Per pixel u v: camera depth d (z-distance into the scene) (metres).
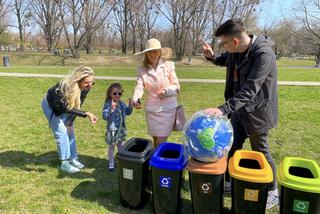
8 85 13.09
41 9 47.19
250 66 3.09
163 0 44.09
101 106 9.20
